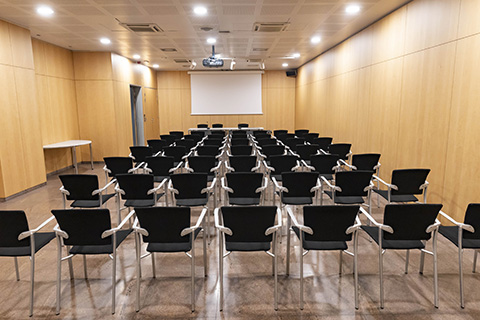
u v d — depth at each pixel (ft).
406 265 10.78
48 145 25.84
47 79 27.20
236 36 25.71
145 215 8.48
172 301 9.43
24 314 8.92
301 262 8.90
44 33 23.63
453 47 13.99
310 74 40.83
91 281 10.55
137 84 40.06
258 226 8.63
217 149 19.76
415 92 16.96
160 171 16.53
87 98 31.91
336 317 8.65
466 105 13.19
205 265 10.72
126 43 27.99
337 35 26.05
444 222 14.57
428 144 15.79
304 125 44.70
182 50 32.09
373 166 16.25
